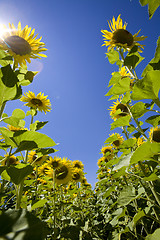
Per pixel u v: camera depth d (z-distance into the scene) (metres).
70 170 4.57
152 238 1.37
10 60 2.11
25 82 2.23
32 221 0.67
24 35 2.45
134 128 2.23
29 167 1.43
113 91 1.93
